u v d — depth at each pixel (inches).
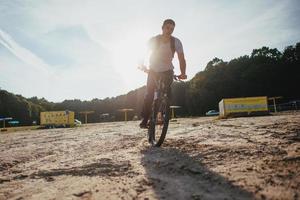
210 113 2001.7
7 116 2987.2
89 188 87.7
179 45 163.3
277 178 78.3
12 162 147.1
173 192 76.5
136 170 104.4
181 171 97.1
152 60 163.3
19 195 88.0
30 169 126.0
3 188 97.7
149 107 171.3
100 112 3678.6
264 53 2866.6
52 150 184.7
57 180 102.3
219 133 189.5
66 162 134.0
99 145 191.0
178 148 142.0
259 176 81.9
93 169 113.2
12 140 315.0
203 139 166.6
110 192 81.8
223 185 78.1
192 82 2967.5
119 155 137.6
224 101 916.0
